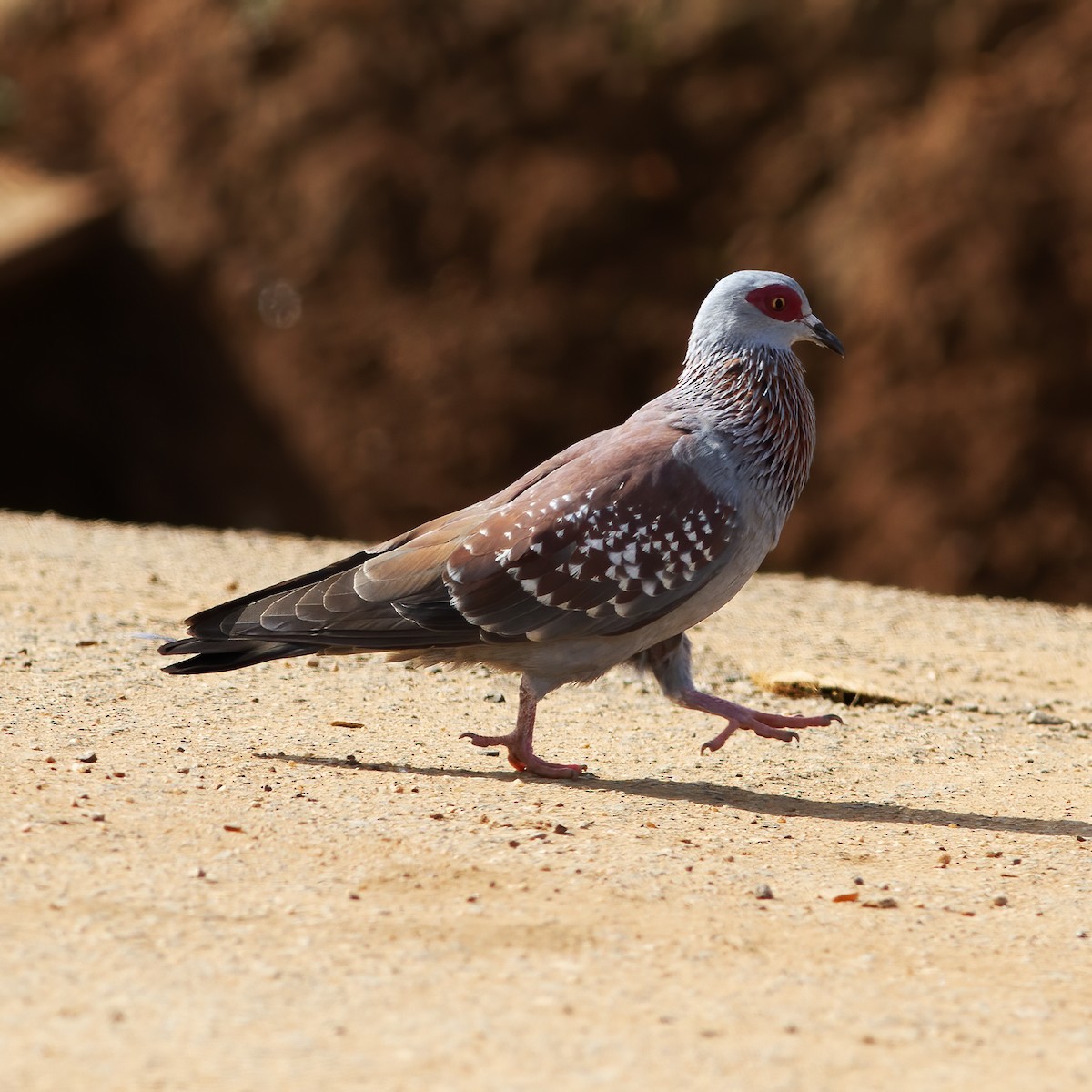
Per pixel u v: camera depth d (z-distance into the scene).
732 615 15.34
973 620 16.16
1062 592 32.69
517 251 37.62
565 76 38.62
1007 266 33.91
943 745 10.36
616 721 10.48
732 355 9.23
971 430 33.72
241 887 6.44
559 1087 4.73
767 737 9.01
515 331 37.09
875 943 6.35
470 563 8.73
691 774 9.20
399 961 5.73
